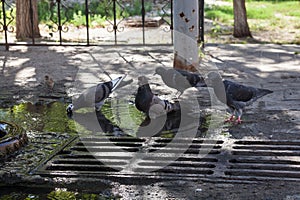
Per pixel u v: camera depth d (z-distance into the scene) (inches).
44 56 244.7
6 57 243.8
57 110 180.9
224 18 421.1
